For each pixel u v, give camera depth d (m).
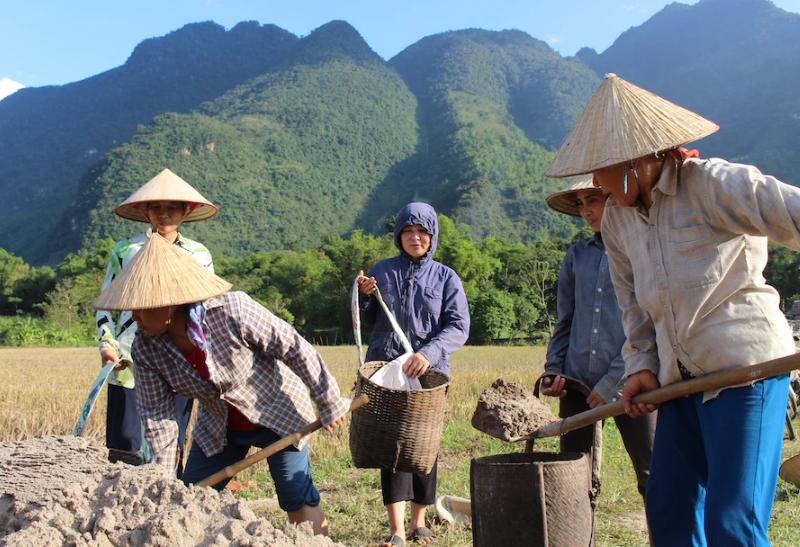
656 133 3.10
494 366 21.92
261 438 4.02
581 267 4.61
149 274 3.46
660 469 3.38
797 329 10.69
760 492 3.00
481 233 122.25
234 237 144.12
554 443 8.80
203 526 2.90
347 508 5.96
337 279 65.25
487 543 3.68
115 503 2.99
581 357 4.53
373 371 4.78
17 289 83.12
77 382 17.19
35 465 3.52
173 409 3.95
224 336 3.74
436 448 4.48
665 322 3.25
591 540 3.81
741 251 3.12
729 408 3.05
